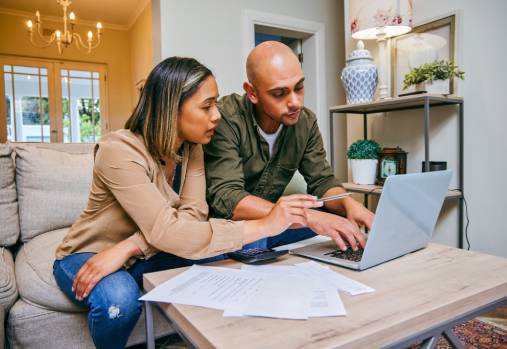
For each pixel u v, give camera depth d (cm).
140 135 103
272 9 325
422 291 69
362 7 211
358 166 236
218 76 304
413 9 231
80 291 94
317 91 351
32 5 472
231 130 129
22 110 504
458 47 207
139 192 92
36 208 168
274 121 129
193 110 98
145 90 102
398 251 90
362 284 73
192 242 88
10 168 167
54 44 513
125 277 95
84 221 110
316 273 80
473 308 67
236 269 85
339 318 58
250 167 141
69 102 529
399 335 57
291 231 128
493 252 199
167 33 285
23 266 132
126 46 554
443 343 132
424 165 207
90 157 190
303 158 150
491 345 131
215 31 302
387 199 78
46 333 115
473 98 204
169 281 77
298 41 364
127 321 91
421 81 202
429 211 93
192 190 113
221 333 54
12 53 491
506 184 192
